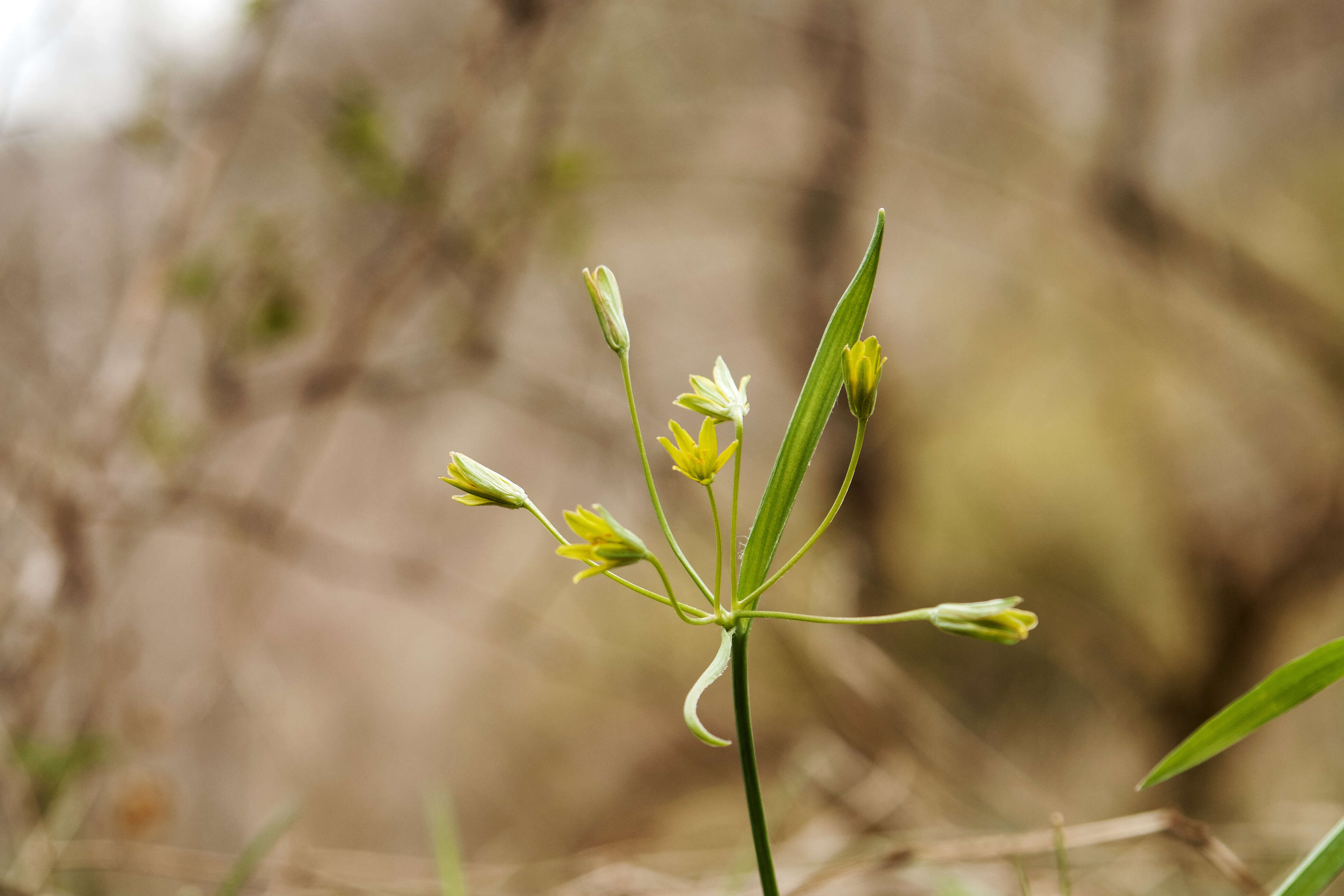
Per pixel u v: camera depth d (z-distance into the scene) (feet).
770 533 2.09
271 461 7.38
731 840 10.15
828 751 6.42
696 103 9.21
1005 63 9.44
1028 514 12.37
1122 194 9.69
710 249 10.37
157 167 6.74
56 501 5.71
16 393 6.20
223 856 4.82
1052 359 12.16
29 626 5.44
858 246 10.27
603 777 11.94
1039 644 12.14
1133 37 9.27
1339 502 10.74
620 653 8.89
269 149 7.16
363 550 9.32
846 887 4.22
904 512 11.78
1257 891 2.57
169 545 7.36
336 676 11.15
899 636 11.78
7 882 3.90
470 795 11.89
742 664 2.09
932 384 12.17
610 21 8.86
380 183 6.37
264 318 6.31
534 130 7.07
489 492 2.10
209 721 7.59
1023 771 11.37
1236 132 10.59
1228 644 11.46
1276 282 10.03
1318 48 10.11
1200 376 11.12
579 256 7.38
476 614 10.27
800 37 9.09
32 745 5.14
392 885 4.21
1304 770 10.43
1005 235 10.39
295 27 7.25
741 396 2.10
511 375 7.73
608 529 2.07
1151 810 10.90
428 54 7.56
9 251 6.68
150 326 6.02
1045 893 4.10
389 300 7.13
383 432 10.39
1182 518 11.81
